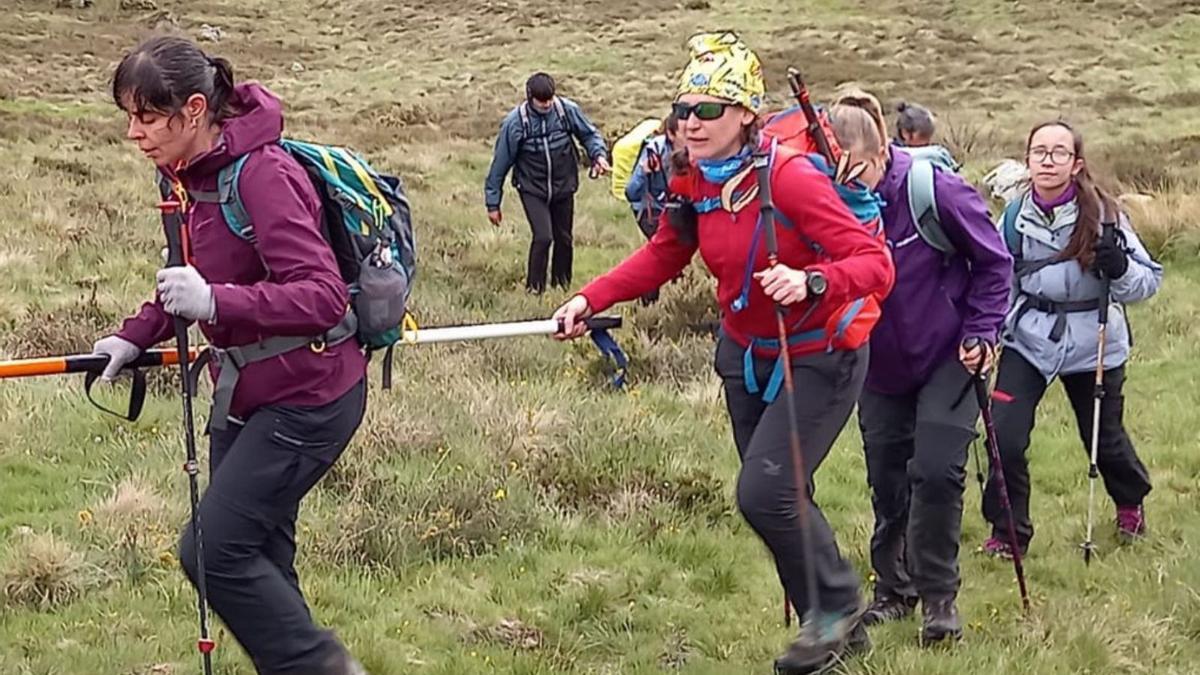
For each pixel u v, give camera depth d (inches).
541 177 501.7
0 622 213.0
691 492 283.1
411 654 208.7
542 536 260.2
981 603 234.2
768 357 180.9
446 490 267.6
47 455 291.6
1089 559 257.0
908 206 204.2
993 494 260.7
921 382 212.7
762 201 168.1
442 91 1455.5
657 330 431.8
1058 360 254.1
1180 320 465.4
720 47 170.2
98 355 165.6
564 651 214.1
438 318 442.0
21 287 452.8
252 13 1967.3
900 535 227.3
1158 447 333.7
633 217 715.4
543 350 406.0
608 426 318.7
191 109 148.9
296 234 148.2
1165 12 1779.0
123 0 1879.9
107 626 211.8
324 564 239.6
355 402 161.6
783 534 175.2
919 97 1364.4
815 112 177.8
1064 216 251.8
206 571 156.5
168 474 277.0
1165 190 703.7
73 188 684.1
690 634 221.8
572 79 1529.3
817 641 179.6
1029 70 1496.1
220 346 157.9
